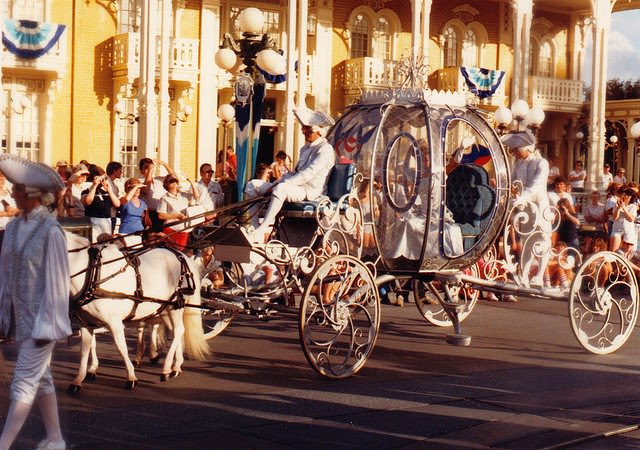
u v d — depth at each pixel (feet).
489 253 47.78
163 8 91.91
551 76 140.56
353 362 41.29
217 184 65.77
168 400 33.30
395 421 31.27
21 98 93.40
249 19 55.16
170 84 105.60
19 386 25.07
